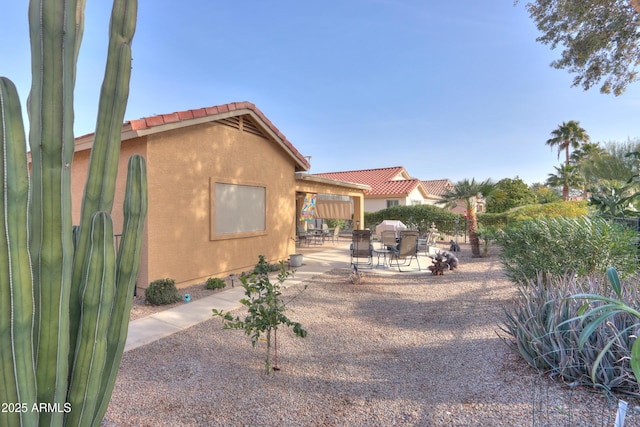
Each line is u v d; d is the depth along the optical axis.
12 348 1.30
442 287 7.75
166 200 6.98
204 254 7.91
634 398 2.68
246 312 5.80
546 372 3.15
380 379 3.57
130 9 1.79
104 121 1.72
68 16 1.50
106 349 1.70
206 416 2.90
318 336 4.86
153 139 6.72
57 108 1.46
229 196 8.66
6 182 1.26
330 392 3.31
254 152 9.48
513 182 27.55
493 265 10.46
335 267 10.38
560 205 14.67
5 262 1.26
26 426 1.34
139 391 3.30
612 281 1.64
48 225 1.43
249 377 3.62
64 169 1.50
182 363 3.93
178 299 6.45
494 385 3.16
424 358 4.07
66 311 1.51
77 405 1.55
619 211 7.61
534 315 3.73
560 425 2.44
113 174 1.75
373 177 26.75
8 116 1.28
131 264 1.83
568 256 5.44
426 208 20.31
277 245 10.55
